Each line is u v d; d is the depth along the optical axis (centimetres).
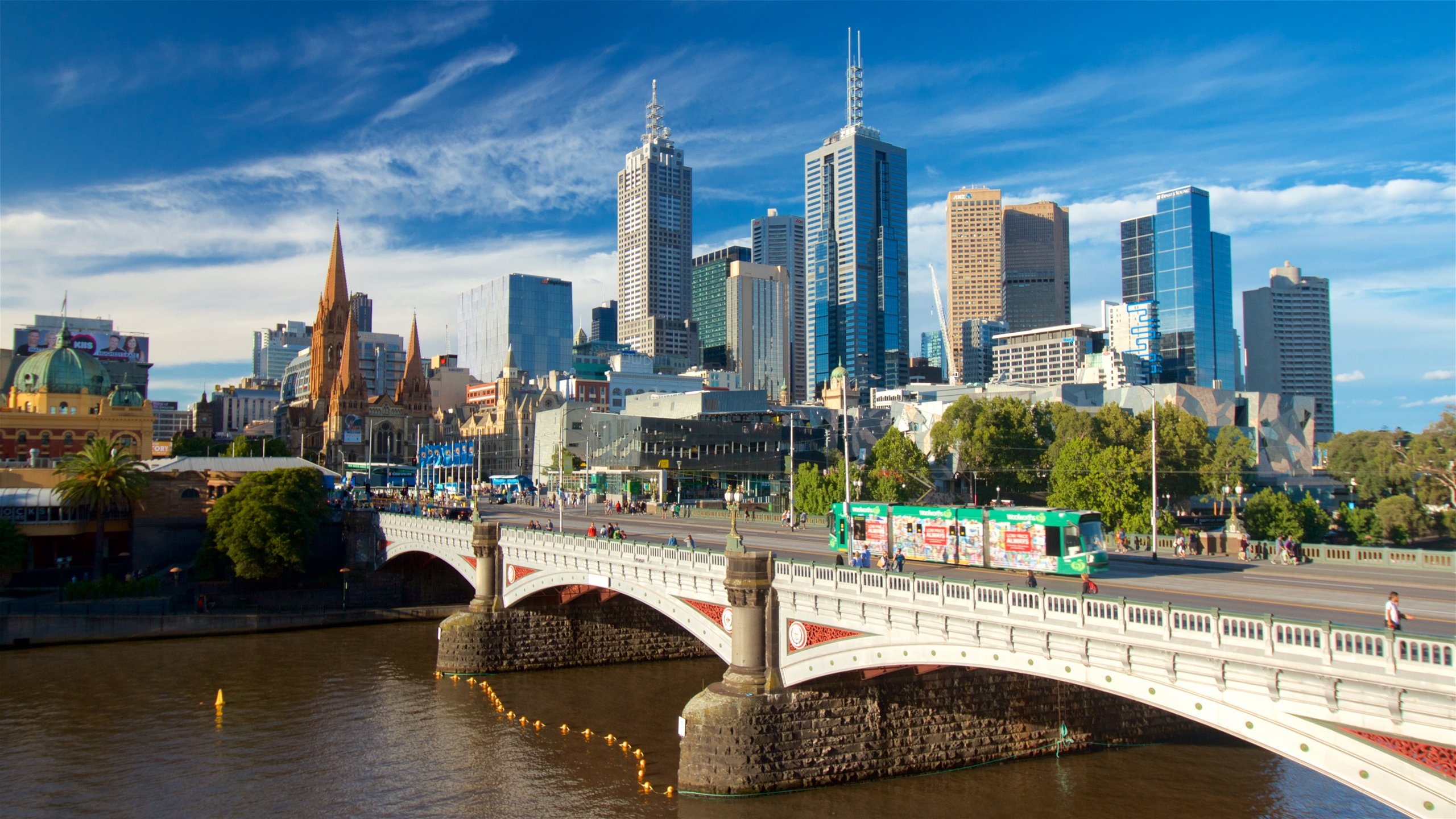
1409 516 10994
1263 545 6272
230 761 5703
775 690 4906
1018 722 5488
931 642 4050
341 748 5928
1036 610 3575
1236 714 2983
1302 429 19350
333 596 10912
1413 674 2566
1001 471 13888
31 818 4866
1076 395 19488
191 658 8612
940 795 4881
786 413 18525
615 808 4875
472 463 16038
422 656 8675
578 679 7681
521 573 7681
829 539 7331
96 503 11319
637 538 7694
